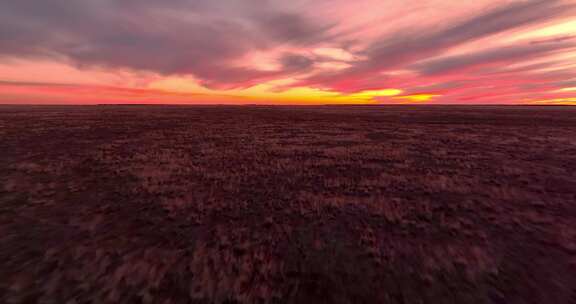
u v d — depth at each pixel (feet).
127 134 87.92
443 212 28.02
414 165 49.34
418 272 18.11
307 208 29.55
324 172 45.09
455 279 17.31
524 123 124.06
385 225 25.44
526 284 16.70
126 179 39.88
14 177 40.50
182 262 19.22
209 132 95.76
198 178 41.01
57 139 75.31
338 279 17.58
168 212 28.27
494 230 23.94
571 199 31.14
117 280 17.06
